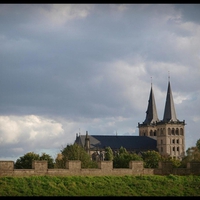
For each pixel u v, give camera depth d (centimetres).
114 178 8100
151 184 8075
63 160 15550
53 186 7444
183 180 8412
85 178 7906
